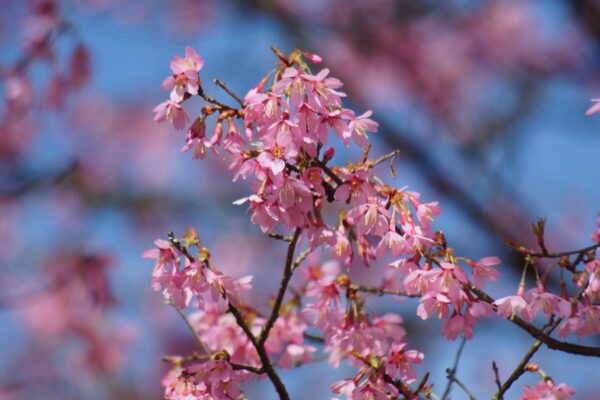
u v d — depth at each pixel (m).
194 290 3.54
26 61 8.23
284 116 3.38
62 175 12.59
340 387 3.65
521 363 3.71
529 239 10.71
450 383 4.18
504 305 3.56
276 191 3.40
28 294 10.98
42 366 11.89
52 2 8.24
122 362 11.60
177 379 3.57
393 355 3.67
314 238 3.64
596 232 3.58
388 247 3.83
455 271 3.45
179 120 3.54
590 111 3.80
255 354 4.22
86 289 9.83
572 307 3.52
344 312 4.10
